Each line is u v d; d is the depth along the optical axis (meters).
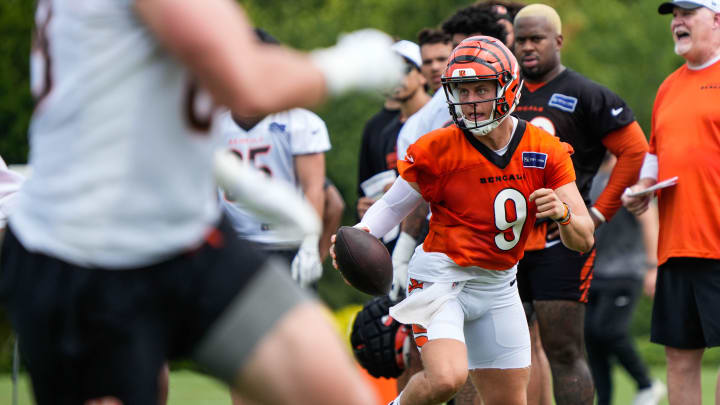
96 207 7.43
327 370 7.80
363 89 7.79
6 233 8.17
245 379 7.83
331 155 82.69
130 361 7.61
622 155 20.56
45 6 7.78
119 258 7.52
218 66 6.97
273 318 7.79
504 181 15.14
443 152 15.20
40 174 7.71
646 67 102.50
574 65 97.44
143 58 7.33
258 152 21.17
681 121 19.03
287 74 7.25
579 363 19.64
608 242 29.44
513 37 22.34
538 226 19.61
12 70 61.25
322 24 88.75
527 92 20.73
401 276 19.73
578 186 20.72
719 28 18.88
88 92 7.35
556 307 19.56
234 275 7.81
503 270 15.67
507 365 16.09
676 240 18.98
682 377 19.39
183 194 7.62
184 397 30.41
